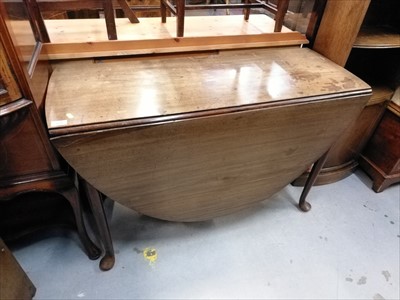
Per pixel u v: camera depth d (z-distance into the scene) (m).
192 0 2.88
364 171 1.77
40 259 1.23
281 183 1.23
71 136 0.73
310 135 1.07
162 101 0.85
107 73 0.96
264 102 0.89
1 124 0.68
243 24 1.30
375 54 1.55
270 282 1.21
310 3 1.26
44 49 0.92
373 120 1.54
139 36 1.08
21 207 1.21
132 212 1.47
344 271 1.27
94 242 1.29
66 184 0.90
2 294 0.90
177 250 1.31
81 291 1.14
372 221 1.50
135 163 0.86
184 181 0.99
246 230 1.41
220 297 1.15
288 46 1.27
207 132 0.87
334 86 1.01
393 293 1.21
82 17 1.81
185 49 1.09
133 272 1.21
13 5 0.68
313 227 1.45
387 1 1.38
